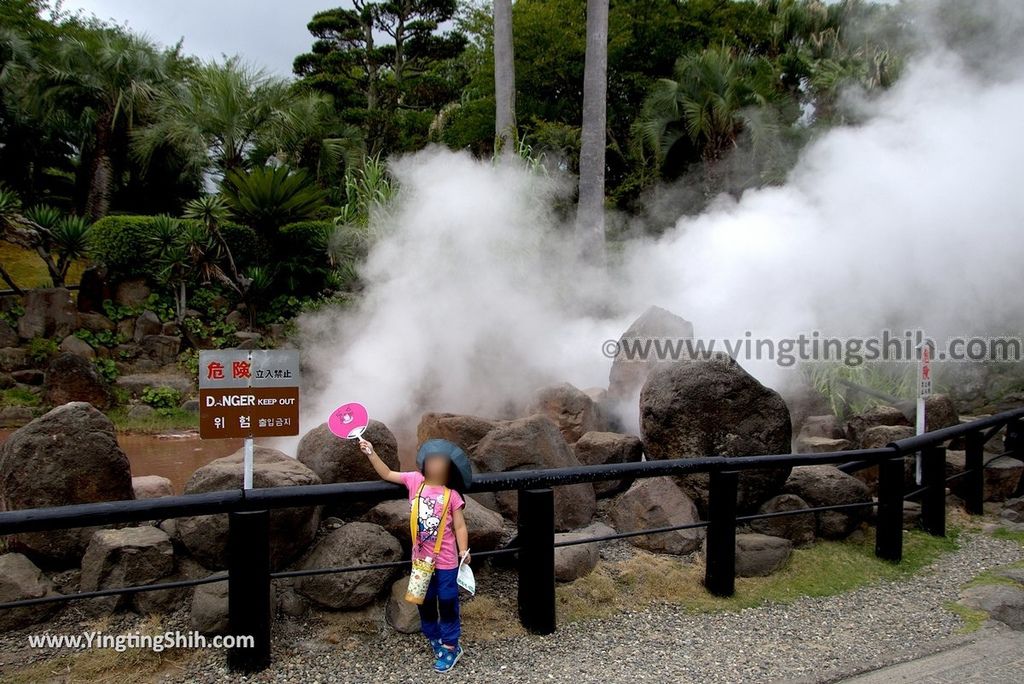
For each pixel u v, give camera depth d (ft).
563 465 14.71
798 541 15.21
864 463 16.80
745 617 12.43
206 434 9.96
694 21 62.34
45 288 35.40
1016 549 16.67
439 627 10.19
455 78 94.32
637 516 14.61
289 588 11.33
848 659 11.10
